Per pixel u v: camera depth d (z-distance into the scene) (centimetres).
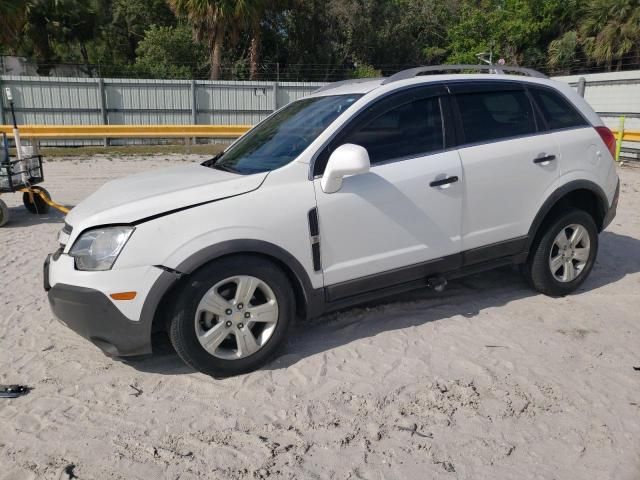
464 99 447
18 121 1995
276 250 367
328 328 443
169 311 355
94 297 342
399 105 421
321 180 384
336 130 398
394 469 288
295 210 374
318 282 388
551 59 2880
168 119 2103
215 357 362
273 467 290
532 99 478
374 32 3241
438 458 296
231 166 429
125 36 3338
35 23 2745
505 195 452
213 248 350
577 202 515
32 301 509
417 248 421
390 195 404
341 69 3153
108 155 1664
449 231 432
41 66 2698
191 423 327
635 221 795
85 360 402
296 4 3023
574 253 498
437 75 451
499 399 347
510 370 379
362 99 412
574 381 367
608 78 1593
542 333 432
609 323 450
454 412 334
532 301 492
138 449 305
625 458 296
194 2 2273
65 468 289
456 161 429
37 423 328
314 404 343
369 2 3203
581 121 499
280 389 359
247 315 368
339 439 311
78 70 2819
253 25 2430
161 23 3281
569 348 409
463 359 393
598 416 331
